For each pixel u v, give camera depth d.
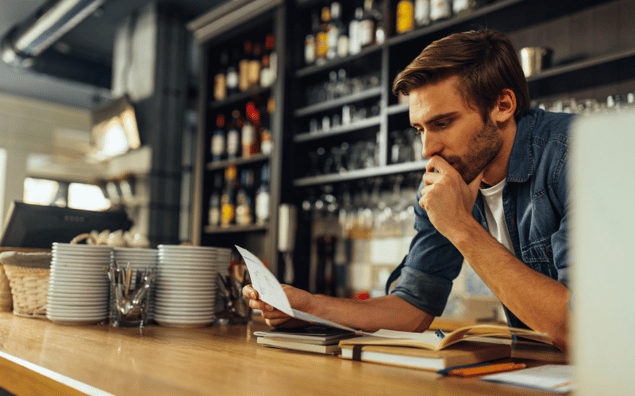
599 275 0.36
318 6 3.29
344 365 0.76
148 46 4.57
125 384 0.60
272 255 3.13
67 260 1.22
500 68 1.03
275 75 3.29
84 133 7.31
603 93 2.30
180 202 4.55
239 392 0.57
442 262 1.21
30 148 6.90
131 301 1.20
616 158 0.35
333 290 3.08
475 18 2.48
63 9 4.03
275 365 0.74
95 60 5.59
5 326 1.16
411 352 0.75
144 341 0.97
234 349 0.90
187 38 4.71
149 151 4.42
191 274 1.24
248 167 3.67
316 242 3.14
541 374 0.69
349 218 3.12
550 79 2.32
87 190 7.91
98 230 1.81
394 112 2.73
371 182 2.97
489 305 2.28
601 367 0.36
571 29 2.42
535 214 1.08
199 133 3.85
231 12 3.58
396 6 2.88
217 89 3.85
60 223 1.72
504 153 1.11
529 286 0.86
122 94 4.48
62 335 1.03
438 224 0.98
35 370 0.71
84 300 1.23
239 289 1.32
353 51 3.03
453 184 0.98
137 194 4.48
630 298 0.35
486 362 0.79
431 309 1.19
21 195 6.78
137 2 4.53
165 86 4.53
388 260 2.92
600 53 2.32
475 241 0.93
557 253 0.94
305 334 0.91
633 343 0.34
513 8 2.38
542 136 1.08
